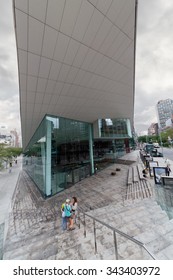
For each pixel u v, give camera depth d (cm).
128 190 1220
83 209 967
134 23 587
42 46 571
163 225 577
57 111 1374
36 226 741
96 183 1614
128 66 862
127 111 2095
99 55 700
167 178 992
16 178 2530
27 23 468
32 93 928
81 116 1738
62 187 1512
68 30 530
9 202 1253
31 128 2083
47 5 432
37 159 1900
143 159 2556
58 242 538
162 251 414
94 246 482
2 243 510
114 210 809
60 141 1580
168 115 11175
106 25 546
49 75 769
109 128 2375
